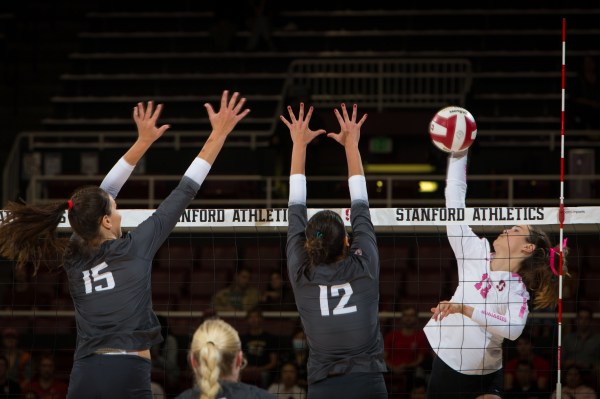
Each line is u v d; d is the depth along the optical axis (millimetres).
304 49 29312
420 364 13836
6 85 29062
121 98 27812
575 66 27844
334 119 22625
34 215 6609
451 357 8180
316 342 6551
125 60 29172
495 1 29812
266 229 9938
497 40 28844
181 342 14805
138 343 6320
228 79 28297
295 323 15070
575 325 14656
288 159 21453
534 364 13727
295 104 22297
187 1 31094
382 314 14586
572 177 18875
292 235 6840
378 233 12656
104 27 30531
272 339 14086
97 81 28516
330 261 6562
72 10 31469
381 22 29875
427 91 24938
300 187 7098
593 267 17406
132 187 21547
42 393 13961
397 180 21078
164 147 23500
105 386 6184
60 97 27984
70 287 6496
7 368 13680
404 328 14086
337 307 6508
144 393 6328
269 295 15984
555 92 27266
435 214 7996
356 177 7117
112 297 6328
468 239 8141
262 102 27406
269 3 29500
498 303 8008
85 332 6363
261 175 21766
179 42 29797
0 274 17953
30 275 17531
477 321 7848
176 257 18406
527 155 22016
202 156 6793
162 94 28359
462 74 24609
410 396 13836
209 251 18391
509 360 13805
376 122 22969
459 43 28922
